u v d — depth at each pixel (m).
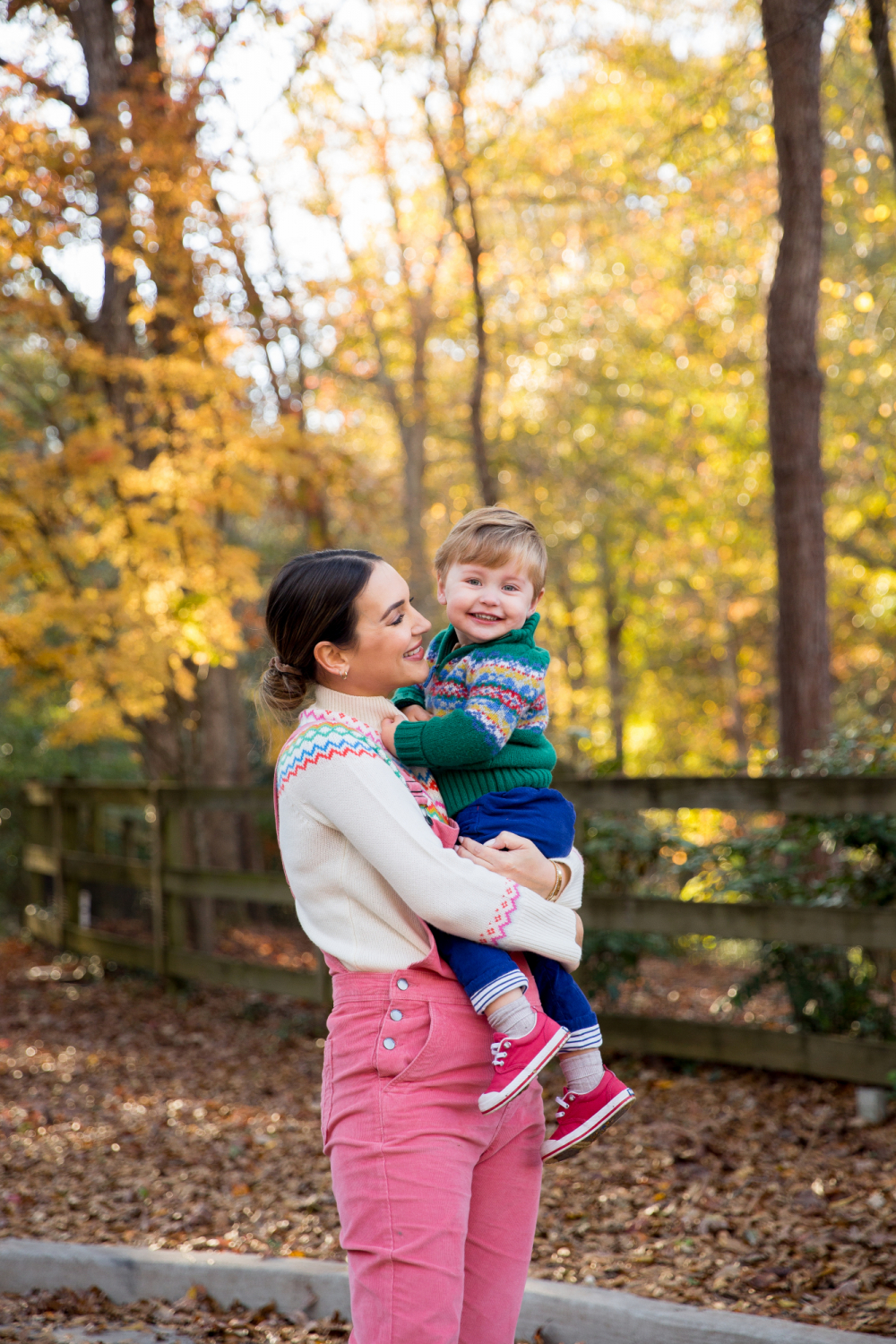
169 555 8.11
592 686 25.14
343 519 15.27
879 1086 4.62
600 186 15.86
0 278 8.27
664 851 6.02
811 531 7.77
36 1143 4.71
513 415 19.94
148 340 9.66
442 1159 1.80
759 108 11.15
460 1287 1.79
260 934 11.81
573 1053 1.98
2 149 8.20
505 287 18.92
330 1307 3.18
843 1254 3.27
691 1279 3.17
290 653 1.97
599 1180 4.00
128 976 8.41
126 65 9.80
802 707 7.73
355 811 1.81
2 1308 3.26
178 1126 4.98
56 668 7.99
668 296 18.77
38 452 9.19
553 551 20.56
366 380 17.56
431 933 1.87
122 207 8.64
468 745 1.95
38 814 10.15
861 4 7.19
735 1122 4.54
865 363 15.30
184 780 8.98
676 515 19.42
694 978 8.25
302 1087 5.61
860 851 5.34
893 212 12.95
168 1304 3.31
